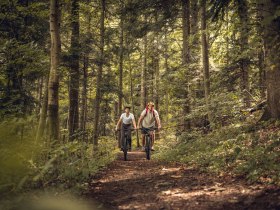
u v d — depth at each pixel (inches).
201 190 207.2
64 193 197.9
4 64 391.5
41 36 518.6
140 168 356.5
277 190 181.2
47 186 206.5
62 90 803.4
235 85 546.9
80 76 682.8
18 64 407.2
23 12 442.9
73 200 185.9
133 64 1249.4
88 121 930.1
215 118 489.4
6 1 409.4
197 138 483.5
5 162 161.9
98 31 731.4
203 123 558.6
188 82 642.8
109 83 705.6
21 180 164.6
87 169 284.2
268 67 258.8
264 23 230.5
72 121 585.3
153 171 318.0
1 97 403.9
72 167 253.0
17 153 171.9
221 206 167.0
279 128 314.2
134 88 1355.8
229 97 488.7
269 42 252.8
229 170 255.3
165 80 682.2
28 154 188.5
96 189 235.9
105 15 656.4
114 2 629.6
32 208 155.8
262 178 208.7
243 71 518.6
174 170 310.3
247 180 216.4
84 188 226.1
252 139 311.3
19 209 155.1
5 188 169.5
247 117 441.1
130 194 214.5
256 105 452.4
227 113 484.4
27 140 200.2
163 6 579.5
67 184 225.6
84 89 676.1
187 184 231.3
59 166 242.8
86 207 174.6
